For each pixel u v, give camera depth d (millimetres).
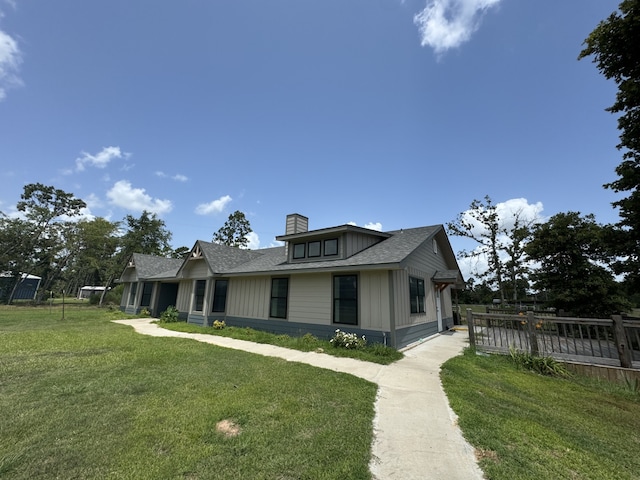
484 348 8039
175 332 11281
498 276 21609
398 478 2477
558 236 12695
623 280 8938
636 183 7676
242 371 5617
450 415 3826
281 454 2771
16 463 2506
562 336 10992
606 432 3723
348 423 3479
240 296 12414
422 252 11211
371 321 8258
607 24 7234
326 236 10742
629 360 6051
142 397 4164
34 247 30406
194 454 2723
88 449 2771
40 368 5520
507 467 2674
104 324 13484
